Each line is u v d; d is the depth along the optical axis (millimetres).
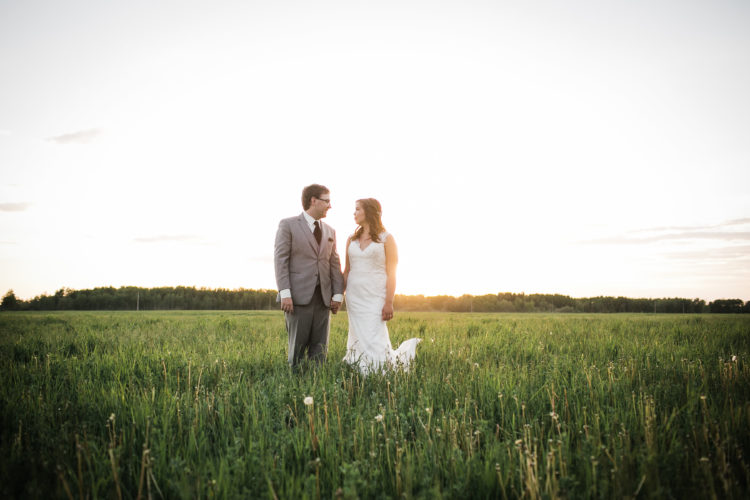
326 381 4012
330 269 5715
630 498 1955
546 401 3477
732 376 4043
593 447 2404
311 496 2098
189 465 2389
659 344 7340
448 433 2717
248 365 5371
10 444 2604
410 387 3943
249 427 2947
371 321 5480
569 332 10219
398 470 2141
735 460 2455
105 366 5090
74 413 3102
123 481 2293
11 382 4156
